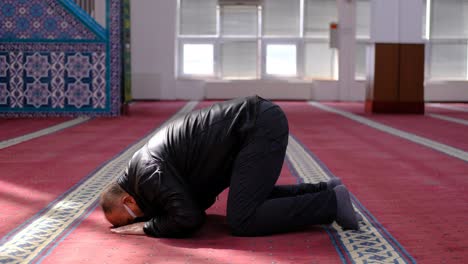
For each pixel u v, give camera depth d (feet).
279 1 46.14
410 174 13.78
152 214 8.54
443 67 46.80
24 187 12.07
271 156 8.34
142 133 22.44
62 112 29.45
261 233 8.38
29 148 17.95
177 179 8.20
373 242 8.15
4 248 7.82
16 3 28.78
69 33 29.09
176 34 46.14
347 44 45.47
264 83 46.24
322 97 46.32
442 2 46.42
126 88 31.68
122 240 8.18
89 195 11.31
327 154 17.03
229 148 8.38
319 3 46.26
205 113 8.54
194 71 46.75
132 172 8.33
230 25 46.26
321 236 8.41
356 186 12.35
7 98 29.19
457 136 21.90
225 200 10.87
